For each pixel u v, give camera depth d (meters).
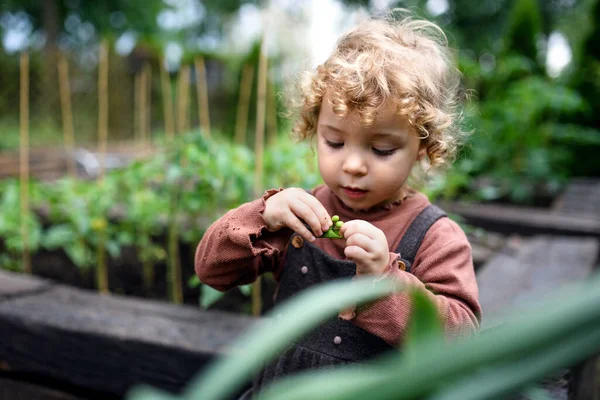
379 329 0.89
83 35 14.55
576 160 5.79
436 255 1.00
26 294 1.74
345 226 0.89
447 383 0.20
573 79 6.14
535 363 0.18
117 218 2.66
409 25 1.27
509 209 3.49
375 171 0.97
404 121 0.97
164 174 2.33
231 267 1.03
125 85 9.76
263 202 1.00
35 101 8.88
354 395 0.21
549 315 0.18
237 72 9.89
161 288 2.46
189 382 1.40
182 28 17.98
